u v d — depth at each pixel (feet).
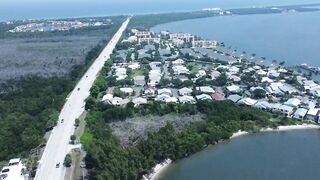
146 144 557.74
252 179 511.40
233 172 531.91
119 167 491.72
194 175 525.75
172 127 631.15
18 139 606.55
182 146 575.79
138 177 512.63
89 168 534.37
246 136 652.89
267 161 562.25
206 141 615.57
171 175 527.40
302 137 647.15
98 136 623.36
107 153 524.11
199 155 585.63
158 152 558.15
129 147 553.23
